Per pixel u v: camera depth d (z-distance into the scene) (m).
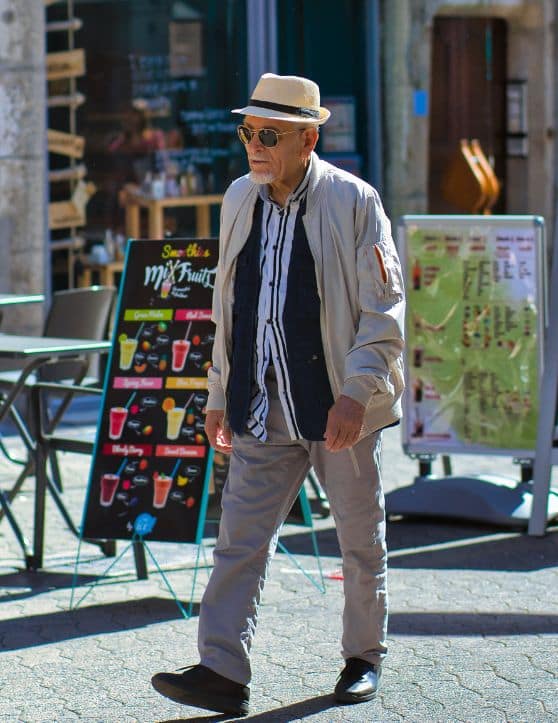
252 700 6.71
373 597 6.57
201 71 16.61
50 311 10.91
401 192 18.19
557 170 19.73
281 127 6.16
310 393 6.33
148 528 8.68
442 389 10.91
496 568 9.22
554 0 19.45
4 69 14.66
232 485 6.49
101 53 15.82
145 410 8.86
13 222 14.83
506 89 19.61
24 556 9.34
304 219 6.29
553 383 10.14
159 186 16.41
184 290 8.99
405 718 6.44
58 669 7.26
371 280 6.23
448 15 18.94
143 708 6.66
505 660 7.27
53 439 9.23
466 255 10.84
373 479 6.46
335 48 17.78
